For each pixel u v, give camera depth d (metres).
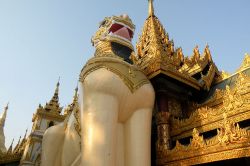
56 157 7.16
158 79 6.77
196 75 8.09
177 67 7.42
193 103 7.33
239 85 5.97
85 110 5.18
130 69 5.73
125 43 6.83
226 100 5.81
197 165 5.52
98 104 5.08
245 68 7.70
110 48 6.66
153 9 9.84
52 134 7.31
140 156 5.26
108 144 4.78
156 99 6.98
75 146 6.15
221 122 5.66
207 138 5.92
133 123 5.59
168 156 5.95
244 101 5.45
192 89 7.43
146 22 9.52
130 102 5.54
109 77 5.30
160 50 7.23
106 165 4.59
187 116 7.18
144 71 6.83
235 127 4.89
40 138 22.03
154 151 6.75
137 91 5.58
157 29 8.95
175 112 7.01
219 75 8.46
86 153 4.71
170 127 6.70
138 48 8.84
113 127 5.02
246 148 4.51
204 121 6.01
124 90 5.41
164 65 6.55
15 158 20.80
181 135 6.36
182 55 8.49
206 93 7.84
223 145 4.88
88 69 5.53
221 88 7.71
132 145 5.39
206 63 8.40
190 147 5.50
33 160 20.66
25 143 22.86
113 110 5.14
